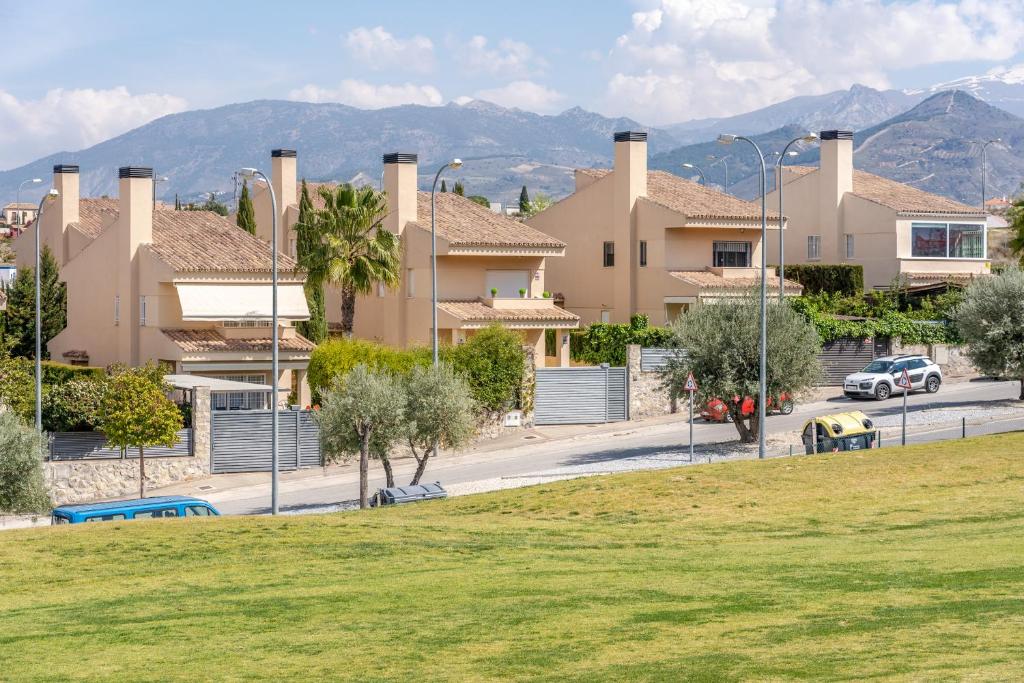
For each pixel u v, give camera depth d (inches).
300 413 2018.9
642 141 2979.8
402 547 1017.5
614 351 2517.2
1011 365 2117.4
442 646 682.2
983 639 616.1
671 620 714.8
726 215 2881.4
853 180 3518.7
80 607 832.9
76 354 2714.1
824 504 1154.7
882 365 2426.2
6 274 3636.8
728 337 1914.4
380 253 2559.1
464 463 1968.5
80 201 3299.7
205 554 999.6
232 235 2588.6
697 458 1813.5
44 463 1822.1
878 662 583.2
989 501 1114.1
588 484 1330.0
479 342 2203.5
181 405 1991.9
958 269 3312.0
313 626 749.3
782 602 746.8
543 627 714.8
